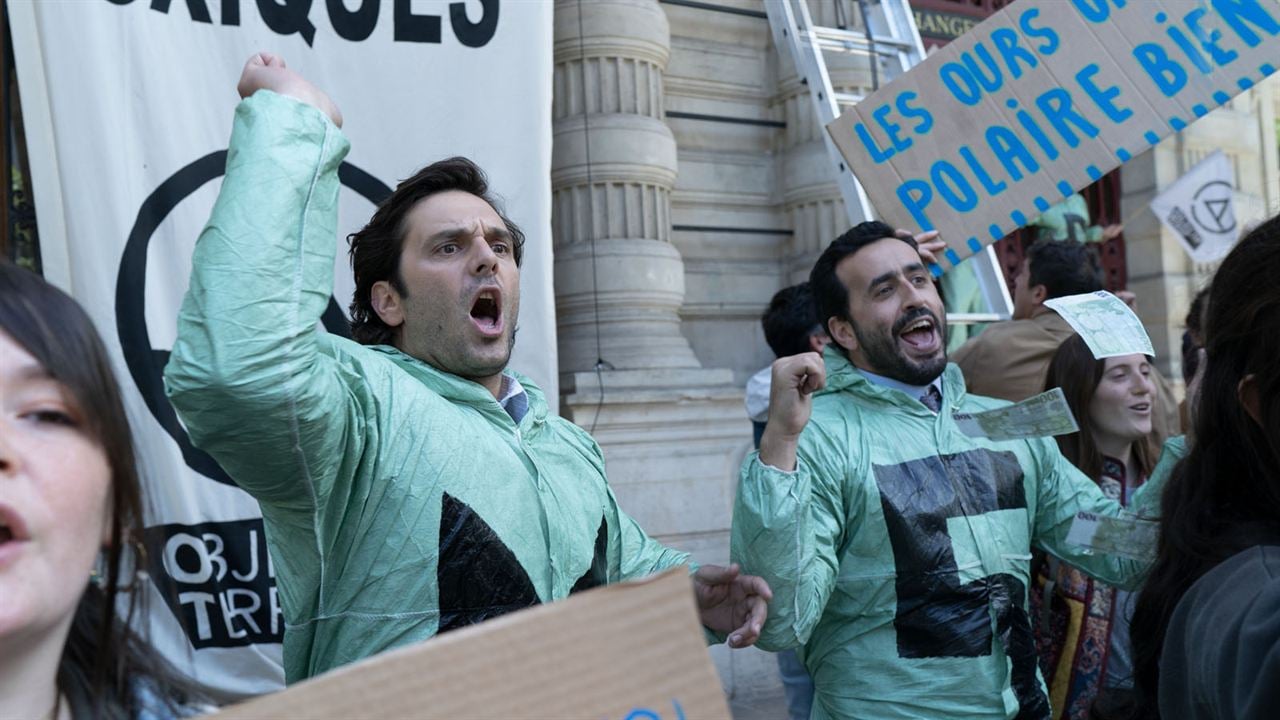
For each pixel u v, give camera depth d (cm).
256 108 132
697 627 69
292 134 131
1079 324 181
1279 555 101
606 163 440
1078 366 264
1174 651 107
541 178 329
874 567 202
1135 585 190
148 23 288
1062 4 247
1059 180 245
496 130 324
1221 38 239
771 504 177
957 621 200
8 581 69
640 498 422
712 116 495
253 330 120
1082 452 265
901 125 255
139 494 80
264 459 127
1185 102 240
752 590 164
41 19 277
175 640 282
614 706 66
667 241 459
